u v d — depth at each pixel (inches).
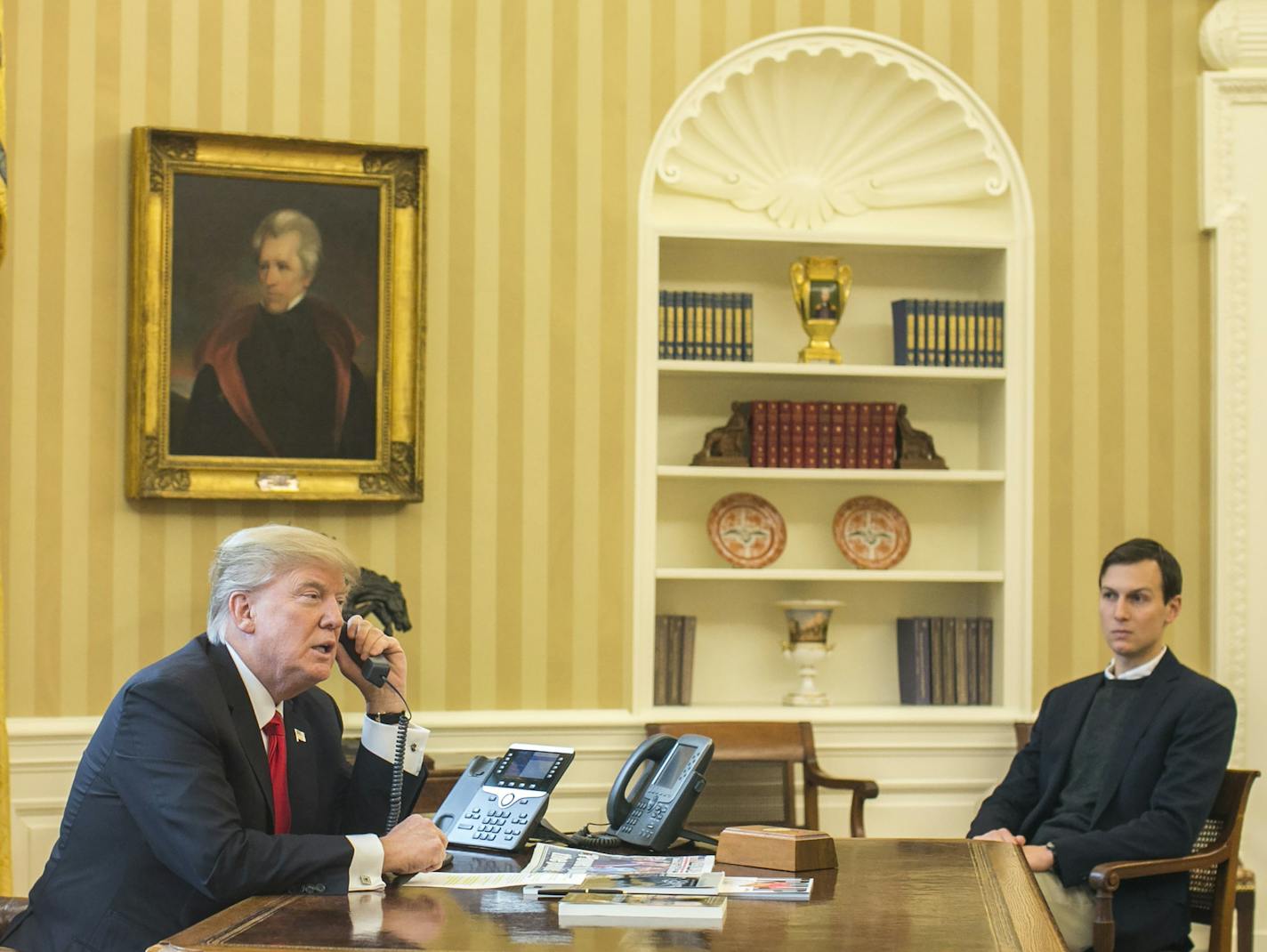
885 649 220.1
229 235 193.5
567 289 202.8
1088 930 158.7
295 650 111.5
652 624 203.2
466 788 119.3
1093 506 212.2
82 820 106.3
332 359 196.1
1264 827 209.9
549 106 203.0
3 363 188.1
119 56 191.9
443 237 200.4
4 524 187.5
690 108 206.5
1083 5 214.2
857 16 210.2
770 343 220.7
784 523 217.5
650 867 103.9
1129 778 164.6
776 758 198.1
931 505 222.4
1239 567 211.8
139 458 188.5
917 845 117.5
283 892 97.7
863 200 216.7
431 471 199.2
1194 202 215.0
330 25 197.8
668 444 218.7
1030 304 212.1
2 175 173.3
